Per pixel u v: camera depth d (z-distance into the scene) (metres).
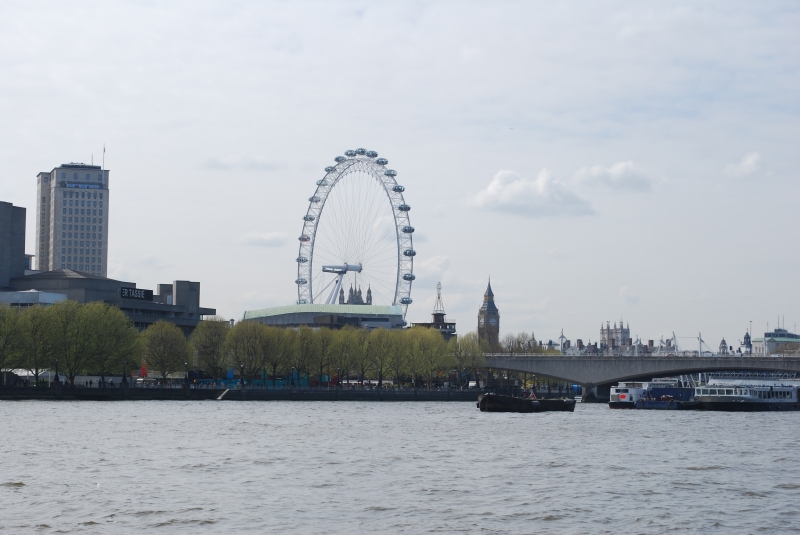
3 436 147.00
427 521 86.25
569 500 96.75
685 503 95.81
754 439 165.38
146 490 99.81
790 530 84.31
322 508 91.38
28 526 82.56
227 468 116.38
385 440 152.75
